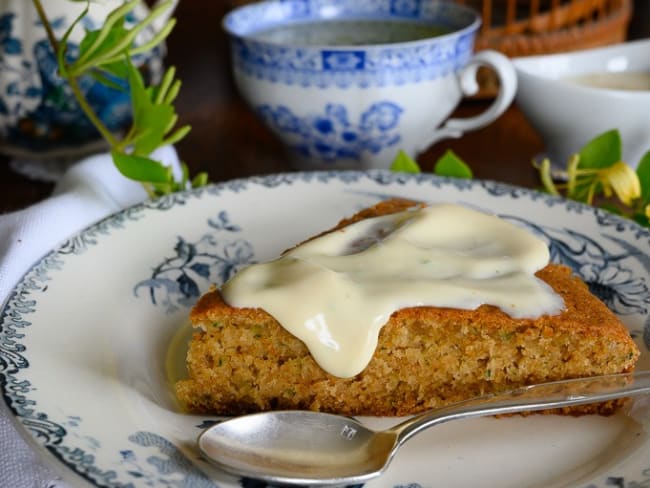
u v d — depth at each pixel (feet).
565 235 0.91
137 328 0.80
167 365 0.77
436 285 0.71
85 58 0.90
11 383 0.66
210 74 1.51
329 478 0.61
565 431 0.71
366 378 0.72
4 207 1.09
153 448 0.63
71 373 0.69
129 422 0.66
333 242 0.77
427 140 1.18
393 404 0.73
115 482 0.57
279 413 0.68
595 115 1.10
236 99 1.42
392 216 0.82
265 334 0.70
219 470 0.61
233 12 1.20
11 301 0.76
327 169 1.19
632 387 0.69
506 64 1.12
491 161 1.24
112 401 0.68
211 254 0.89
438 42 1.07
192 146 1.26
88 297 0.80
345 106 1.09
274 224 0.94
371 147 1.13
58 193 0.99
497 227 0.80
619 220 0.91
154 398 0.72
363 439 0.66
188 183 1.09
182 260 0.88
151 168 0.93
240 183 0.98
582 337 0.71
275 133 1.16
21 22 1.06
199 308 0.71
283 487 0.62
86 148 1.20
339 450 0.65
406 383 0.73
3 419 0.70
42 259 0.82
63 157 1.20
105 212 0.95
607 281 0.85
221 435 0.65
